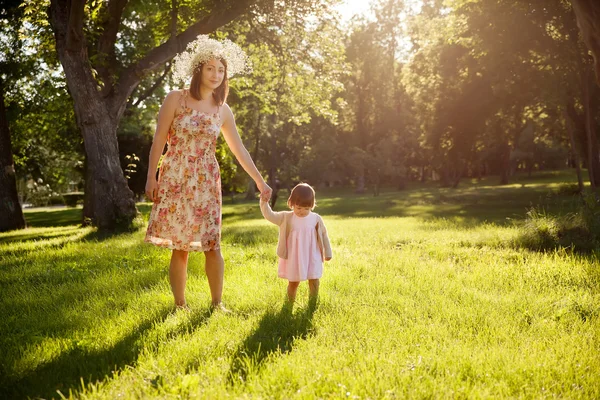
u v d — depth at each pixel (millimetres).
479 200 27625
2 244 11750
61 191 54438
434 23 29875
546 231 8555
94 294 5184
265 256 7520
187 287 5277
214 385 2645
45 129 26172
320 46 19594
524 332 3619
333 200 40375
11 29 20125
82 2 12398
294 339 3457
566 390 2627
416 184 66875
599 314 4035
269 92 20484
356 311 4160
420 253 7906
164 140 4383
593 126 27828
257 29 18750
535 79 23984
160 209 4328
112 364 3078
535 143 61312
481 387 2623
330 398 2451
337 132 55000
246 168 4738
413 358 3045
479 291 4977
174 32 15039
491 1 21109
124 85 14484
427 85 32312
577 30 21344
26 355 3246
